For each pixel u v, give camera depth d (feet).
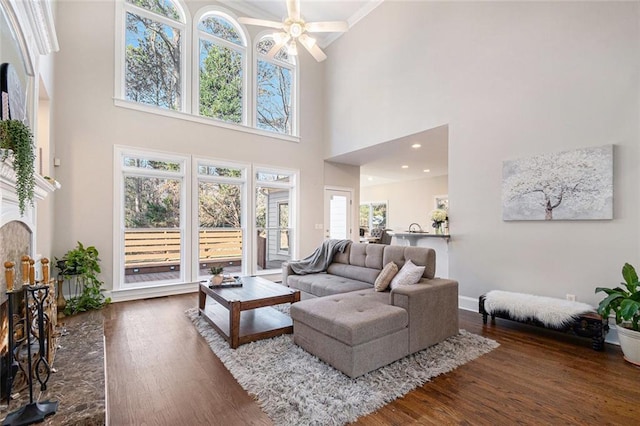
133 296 14.67
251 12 19.08
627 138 9.23
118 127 14.58
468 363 8.07
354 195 24.45
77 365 6.34
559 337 9.98
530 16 11.32
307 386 6.72
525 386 6.93
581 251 10.11
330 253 14.74
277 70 20.80
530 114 11.28
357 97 19.33
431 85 14.82
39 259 9.32
